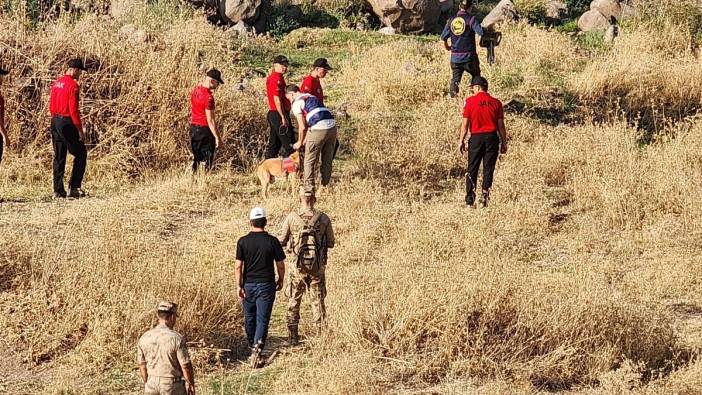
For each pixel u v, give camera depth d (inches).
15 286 1487.5
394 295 1378.0
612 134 2285.9
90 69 2380.7
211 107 2127.2
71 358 1326.3
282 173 2027.6
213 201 2043.6
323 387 1210.0
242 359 1360.7
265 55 3218.5
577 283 1430.9
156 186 2126.0
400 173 2231.8
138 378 1284.4
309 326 1440.7
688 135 2303.2
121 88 2338.8
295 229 1355.8
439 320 1321.4
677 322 1467.8
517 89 2701.8
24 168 2171.5
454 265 1488.7
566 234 1891.0
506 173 2180.1
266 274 1315.2
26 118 2256.4
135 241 1653.5
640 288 1578.5
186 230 1873.8
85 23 2518.5
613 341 1321.4
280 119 2123.5
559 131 2426.2
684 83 2723.9
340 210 1958.7
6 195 2043.6
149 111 2314.2
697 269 1652.3
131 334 1357.0
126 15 3134.8
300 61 3198.8
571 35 3503.9
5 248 1535.4
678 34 3201.3
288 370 1283.2
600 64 2817.4
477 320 1336.1
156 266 1514.5
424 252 1718.8
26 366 1328.7
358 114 2608.3
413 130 2381.9
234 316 1453.0
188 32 2773.1
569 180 2174.0
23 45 2338.8
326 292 1381.6
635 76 2741.1
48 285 1469.0
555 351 1278.3
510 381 1243.8
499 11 3619.6
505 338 1318.9
